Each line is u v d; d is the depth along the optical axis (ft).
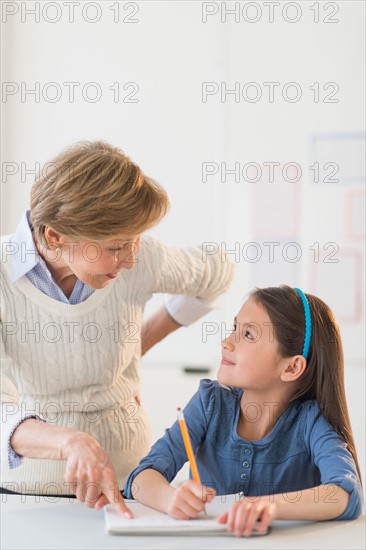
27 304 4.65
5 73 9.98
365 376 9.31
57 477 4.82
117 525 3.76
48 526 3.89
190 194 9.68
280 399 4.75
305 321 4.70
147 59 9.72
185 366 9.64
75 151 4.15
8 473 4.85
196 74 9.60
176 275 5.24
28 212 4.64
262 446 4.66
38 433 3.98
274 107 9.44
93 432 4.96
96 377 4.91
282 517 3.87
